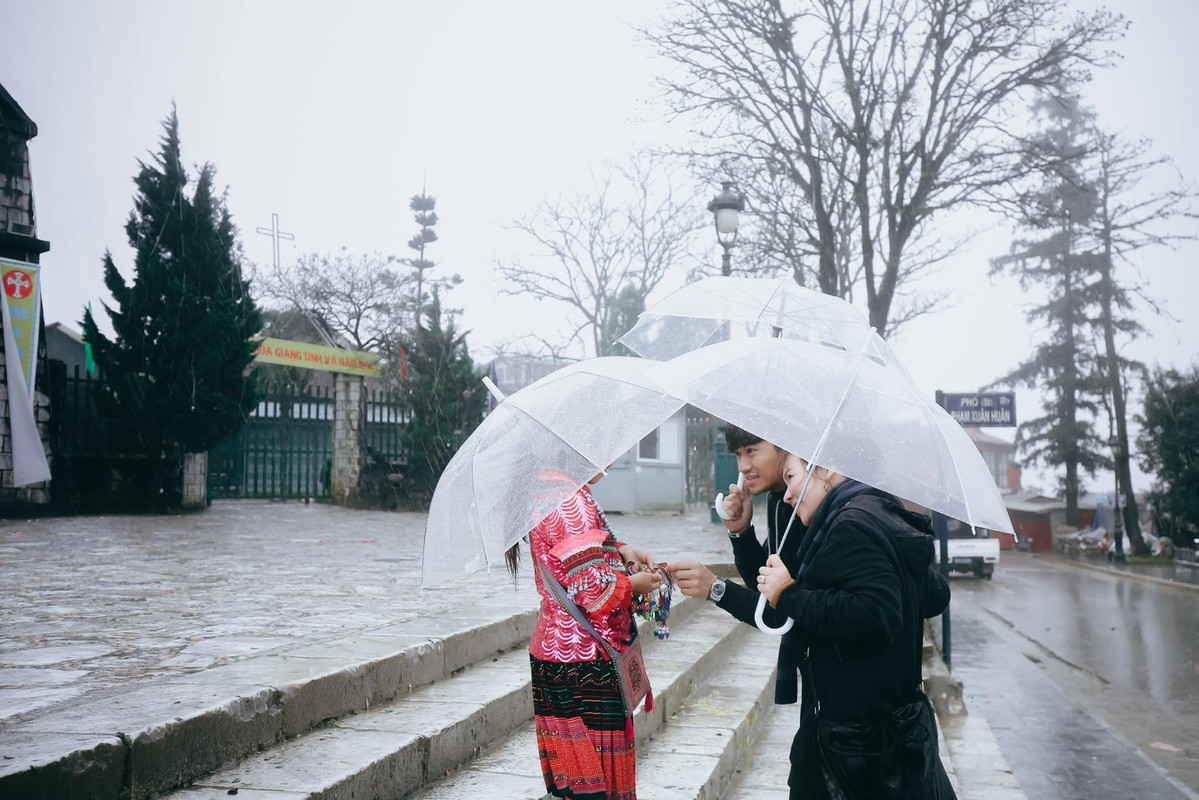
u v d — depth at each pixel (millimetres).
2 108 15711
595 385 3279
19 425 15266
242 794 2891
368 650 4340
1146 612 20484
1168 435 40125
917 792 2504
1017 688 11781
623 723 3281
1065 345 49469
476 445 3293
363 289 37312
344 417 22344
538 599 6539
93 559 9102
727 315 3924
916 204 18203
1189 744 9070
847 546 2539
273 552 10219
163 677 3691
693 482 33656
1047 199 22031
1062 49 17906
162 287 17047
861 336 3627
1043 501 61219
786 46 18406
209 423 17438
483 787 3588
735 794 4883
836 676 2586
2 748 2617
